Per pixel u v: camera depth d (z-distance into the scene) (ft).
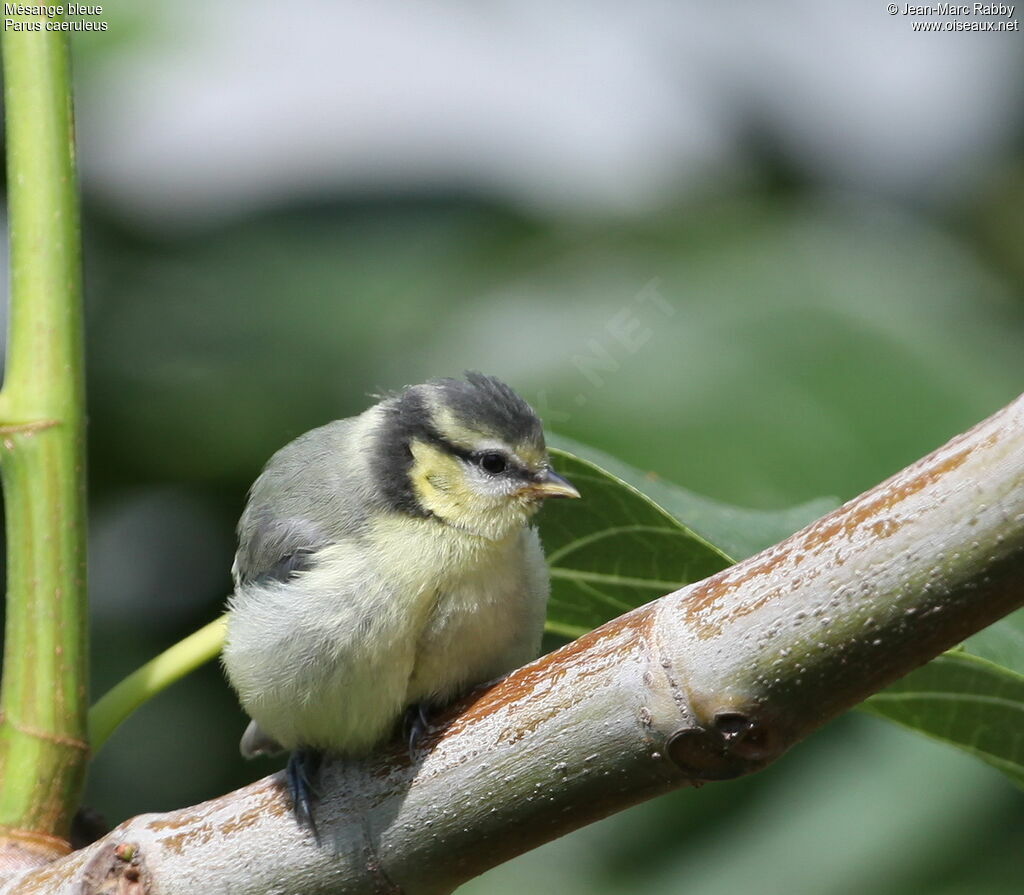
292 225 44.24
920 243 43.57
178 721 37.88
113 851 20.89
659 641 17.87
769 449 34.81
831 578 16.75
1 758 21.04
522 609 25.68
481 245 43.45
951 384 36.94
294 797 20.88
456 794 19.49
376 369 40.40
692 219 43.78
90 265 42.50
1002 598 16.10
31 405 21.26
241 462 40.11
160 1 41.42
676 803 37.37
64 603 21.26
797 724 17.37
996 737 23.15
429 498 25.91
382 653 24.53
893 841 34.71
